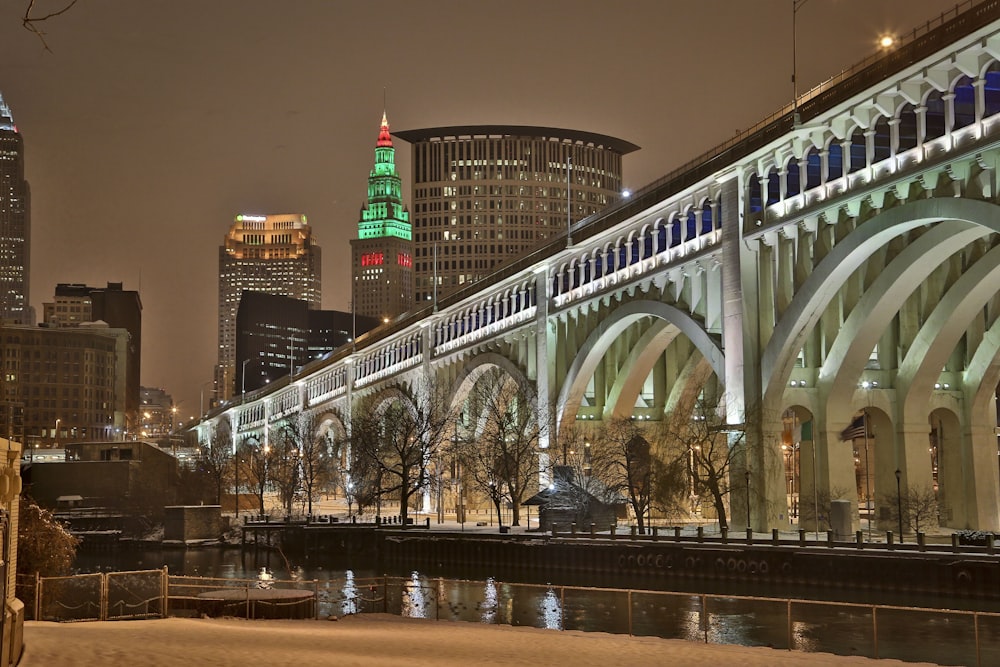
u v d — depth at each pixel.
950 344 70.56
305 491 150.00
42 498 144.25
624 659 32.34
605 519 82.69
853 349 67.75
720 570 62.12
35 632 30.91
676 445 85.94
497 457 98.69
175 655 27.00
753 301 71.19
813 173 68.19
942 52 55.09
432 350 130.75
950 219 54.81
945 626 47.50
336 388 175.12
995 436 75.88
